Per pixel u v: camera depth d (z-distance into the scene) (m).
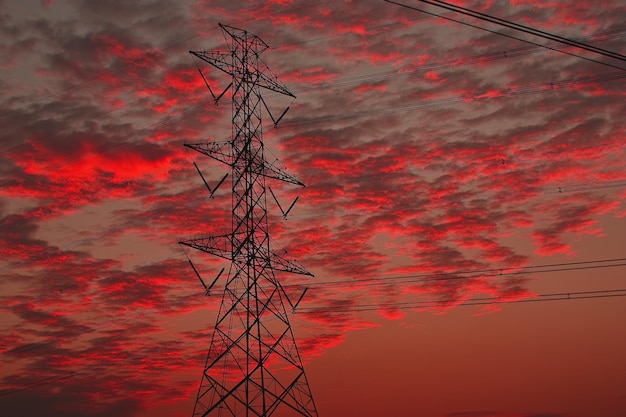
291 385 46.59
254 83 55.19
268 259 49.78
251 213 50.62
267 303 48.72
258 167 52.31
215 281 49.59
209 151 51.94
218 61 55.12
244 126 53.38
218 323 48.22
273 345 47.53
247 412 45.44
